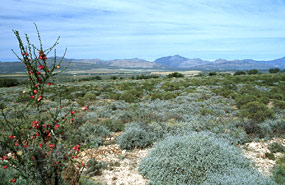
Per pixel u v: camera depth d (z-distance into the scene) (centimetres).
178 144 566
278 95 1841
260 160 624
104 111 1352
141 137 767
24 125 329
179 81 3866
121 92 2678
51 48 316
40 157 328
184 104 1553
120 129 968
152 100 2009
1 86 4759
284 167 537
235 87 2508
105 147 749
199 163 495
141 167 557
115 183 502
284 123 922
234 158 532
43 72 316
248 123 906
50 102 1602
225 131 859
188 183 471
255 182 414
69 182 387
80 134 766
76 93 2425
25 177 317
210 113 1225
